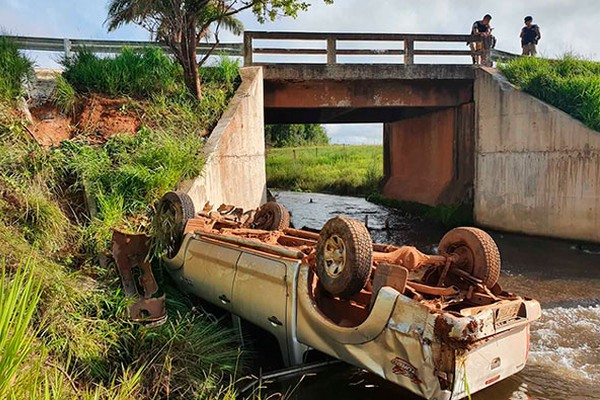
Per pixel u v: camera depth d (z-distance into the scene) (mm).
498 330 3775
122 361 4422
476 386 3680
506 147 12648
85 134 8930
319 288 4746
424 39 13852
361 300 4758
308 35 13195
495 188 13117
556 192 11273
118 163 8125
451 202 15109
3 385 2270
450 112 15469
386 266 4062
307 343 4617
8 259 4637
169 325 5020
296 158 39156
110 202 7105
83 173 7273
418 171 18328
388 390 4590
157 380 4180
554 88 11625
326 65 13109
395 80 13734
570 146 10820
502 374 3906
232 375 4770
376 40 13570
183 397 4172
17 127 7215
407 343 3705
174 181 8047
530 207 12000
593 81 11133
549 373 5098
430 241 12781
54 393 2957
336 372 4863
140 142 8797
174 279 6449
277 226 6785
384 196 21125
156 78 10961
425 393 3590
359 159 37844
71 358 4023
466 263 4609
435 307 3643
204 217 6902
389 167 21953
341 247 4395
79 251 6160
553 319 6758
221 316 5980
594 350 5730
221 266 5535
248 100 11312
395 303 3824
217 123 10383
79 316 4469
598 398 4562
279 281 4766
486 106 13398
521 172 12188
